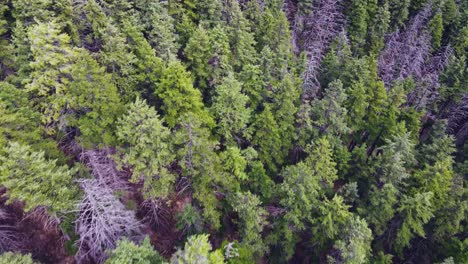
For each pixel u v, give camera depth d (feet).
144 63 98.02
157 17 111.65
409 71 179.22
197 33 112.16
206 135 86.89
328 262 93.61
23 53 86.17
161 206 93.76
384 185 103.76
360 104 131.13
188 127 82.53
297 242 109.40
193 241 62.23
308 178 94.02
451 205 110.52
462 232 120.47
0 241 72.13
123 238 67.46
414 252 121.08
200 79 115.96
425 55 190.49
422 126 170.40
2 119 71.56
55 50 77.66
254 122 112.06
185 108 92.79
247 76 117.29
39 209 74.49
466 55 192.34
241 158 93.25
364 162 119.65
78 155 84.12
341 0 181.57
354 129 134.51
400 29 199.52
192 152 84.38
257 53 143.54
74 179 74.49
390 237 114.83
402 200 106.63
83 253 77.41
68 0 96.68
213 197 89.81
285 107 113.50
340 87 116.98
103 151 83.35
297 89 132.26
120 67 95.14
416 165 129.59
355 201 113.09
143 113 75.41
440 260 114.32
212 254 64.95
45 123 80.28
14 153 62.64
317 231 101.04
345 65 148.66
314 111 120.88
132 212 79.87
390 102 138.51
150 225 90.89
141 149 77.10
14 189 63.10
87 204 73.15
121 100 92.94
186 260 58.75
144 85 100.78
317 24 171.83
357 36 177.17
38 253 75.61
